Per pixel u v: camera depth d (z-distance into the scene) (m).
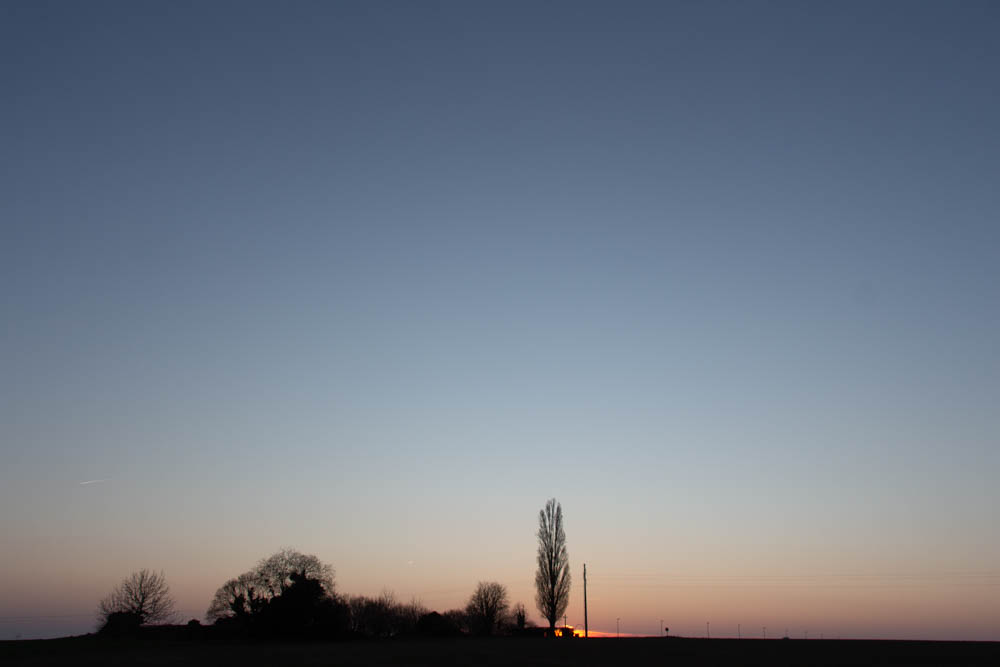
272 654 76.94
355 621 153.75
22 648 93.31
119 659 71.62
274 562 130.38
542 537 123.69
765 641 101.94
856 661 59.94
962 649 78.12
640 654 70.75
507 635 136.25
